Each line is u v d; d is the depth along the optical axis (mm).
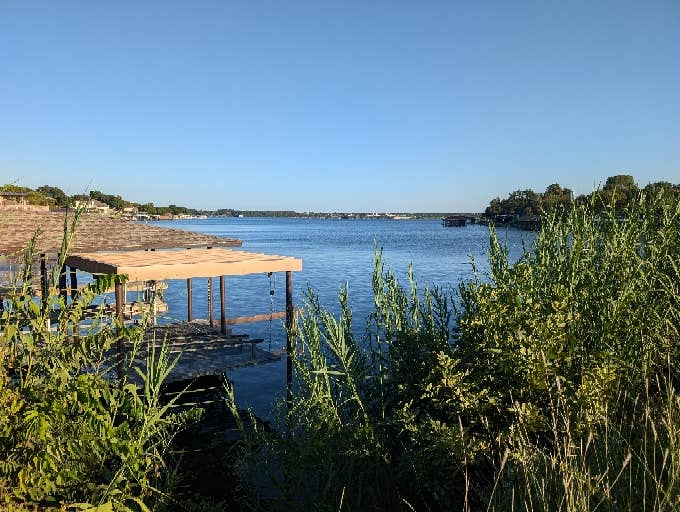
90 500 3871
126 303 13945
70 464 3824
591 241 5836
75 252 11297
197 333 13109
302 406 6012
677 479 2916
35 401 3727
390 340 5957
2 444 3611
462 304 5969
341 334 5852
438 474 4410
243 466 5773
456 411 4574
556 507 3201
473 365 4949
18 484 3531
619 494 3219
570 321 4809
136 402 4363
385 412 5668
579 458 3662
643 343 4914
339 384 5938
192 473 7141
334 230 163500
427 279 33594
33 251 4402
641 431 3887
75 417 3908
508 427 4289
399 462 5027
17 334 3957
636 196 6266
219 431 9117
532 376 4348
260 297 31844
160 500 4590
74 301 4258
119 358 7406
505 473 3982
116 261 9188
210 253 10984
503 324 4840
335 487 5031
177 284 38312
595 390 4152
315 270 47219
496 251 6156
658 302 5379
